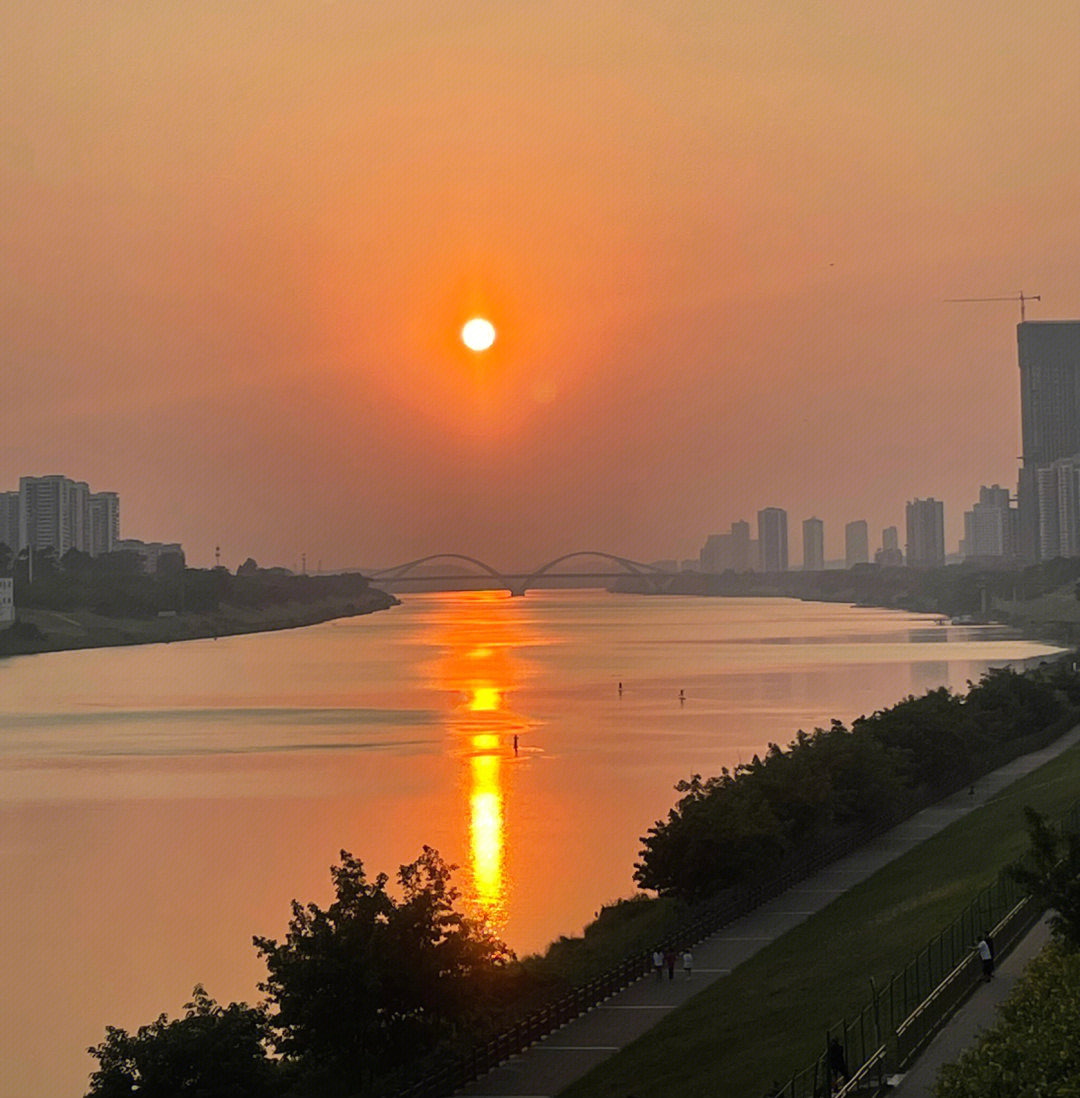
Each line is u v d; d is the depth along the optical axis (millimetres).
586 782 168750
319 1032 67625
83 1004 93562
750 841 100312
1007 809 120250
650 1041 71562
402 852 133250
